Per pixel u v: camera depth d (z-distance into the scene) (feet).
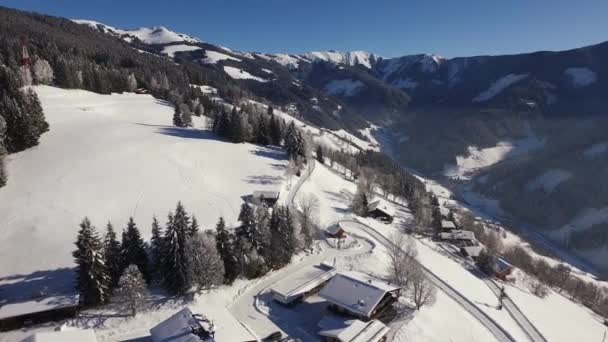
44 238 239.09
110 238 206.69
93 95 629.10
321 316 212.84
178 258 211.41
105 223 265.13
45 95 549.54
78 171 328.49
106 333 182.50
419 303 226.38
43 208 269.85
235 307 216.33
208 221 283.59
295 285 231.09
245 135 498.28
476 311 253.03
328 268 255.29
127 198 301.84
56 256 224.94
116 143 401.08
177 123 537.24
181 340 161.48
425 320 218.38
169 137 454.81
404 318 215.51
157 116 589.32
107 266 202.18
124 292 191.31
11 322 178.29
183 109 541.75
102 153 369.30
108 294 199.82
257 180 380.17
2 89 456.45
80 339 154.81
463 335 217.15
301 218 303.27
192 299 211.00
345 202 421.59
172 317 176.14
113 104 613.52
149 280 216.33
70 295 193.47
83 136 406.82
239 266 236.43
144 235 254.68
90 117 493.77
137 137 433.89
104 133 428.56
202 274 210.59
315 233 317.83
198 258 211.20
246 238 244.22
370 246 317.01
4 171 297.74
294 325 202.90
